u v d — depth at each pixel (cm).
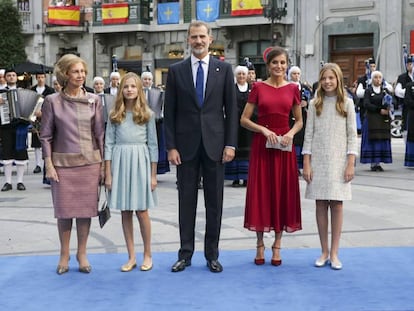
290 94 668
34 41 3400
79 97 647
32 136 1537
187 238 669
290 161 671
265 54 684
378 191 1167
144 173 651
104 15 3167
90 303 563
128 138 650
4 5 3183
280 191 670
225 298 571
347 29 2739
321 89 666
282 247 772
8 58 3195
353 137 659
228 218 941
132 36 3191
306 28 2822
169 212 997
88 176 642
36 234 861
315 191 660
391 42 2645
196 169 654
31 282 628
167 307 549
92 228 889
